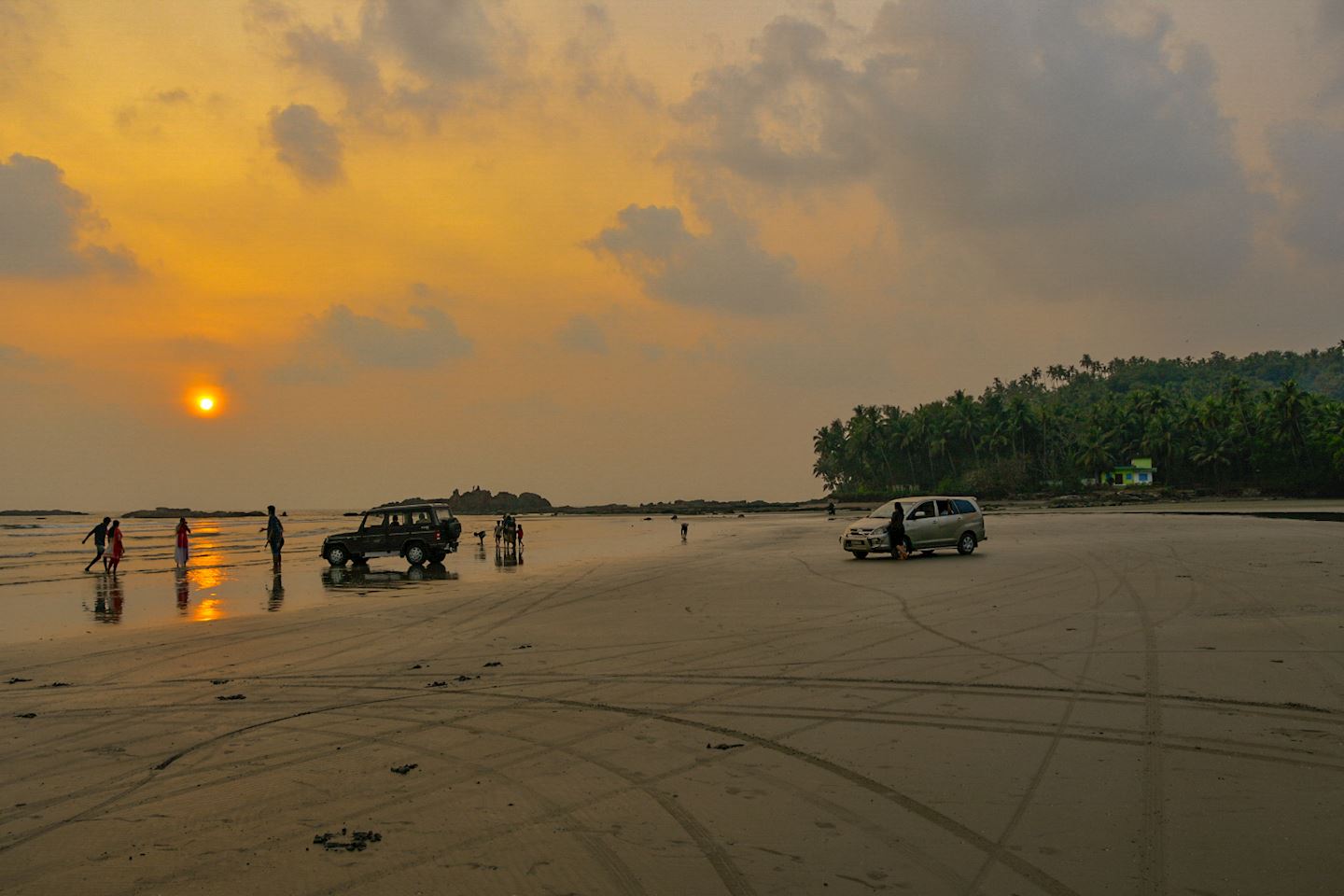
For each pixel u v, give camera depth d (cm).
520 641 1297
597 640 1284
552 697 909
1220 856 471
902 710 810
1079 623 1291
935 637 1211
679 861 481
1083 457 13450
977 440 14738
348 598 1983
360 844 512
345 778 642
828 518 9388
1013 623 1309
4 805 593
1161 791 573
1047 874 454
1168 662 982
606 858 486
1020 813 540
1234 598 1472
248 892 448
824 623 1395
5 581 2580
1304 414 11644
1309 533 3250
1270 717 742
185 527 3052
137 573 2886
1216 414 12512
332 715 847
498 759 688
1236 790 570
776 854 488
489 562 3219
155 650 1278
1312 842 485
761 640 1238
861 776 623
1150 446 13025
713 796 588
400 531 2967
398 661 1152
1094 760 642
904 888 441
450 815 560
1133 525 4400
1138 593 1603
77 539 6988
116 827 547
